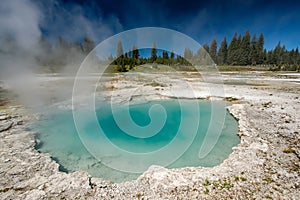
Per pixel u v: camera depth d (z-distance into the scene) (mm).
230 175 5367
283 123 9328
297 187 4801
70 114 12133
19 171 5555
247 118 10352
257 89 19203
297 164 5781
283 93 16938
